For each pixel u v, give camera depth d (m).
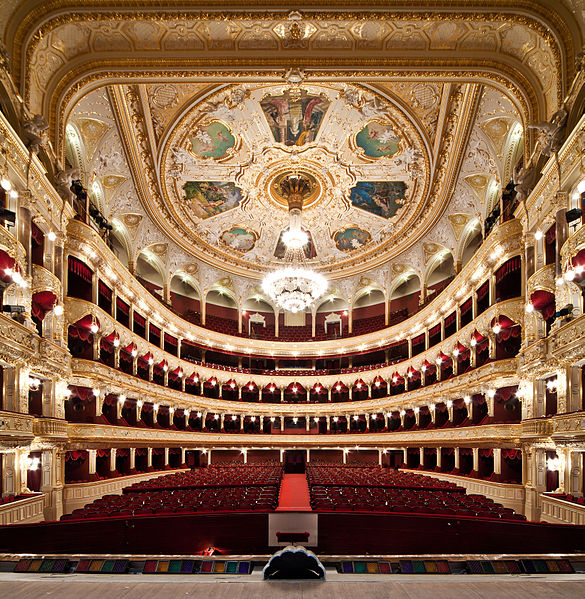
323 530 10.48
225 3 11.83
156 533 10.34
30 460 13.16
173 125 19.38
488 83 14.67
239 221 28.81
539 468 14.44
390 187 24.92
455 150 19.50
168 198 24.59
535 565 3.06
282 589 2.63
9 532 9.56
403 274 32.94
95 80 14.55
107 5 11.84
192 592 2.59
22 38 11.96
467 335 21.08
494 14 11.95
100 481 16.50
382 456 31.67
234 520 10.66
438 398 24.25
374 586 2.70
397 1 11.80
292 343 35.78
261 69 14.30
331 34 13.67
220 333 33.59
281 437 33.50
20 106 11.81
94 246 16.91
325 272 34.12
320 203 27.20
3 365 11.28
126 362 24.92
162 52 14.01
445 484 18.05
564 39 11.98
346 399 36.62
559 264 12.29
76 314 15.82
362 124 20.45
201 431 30.73
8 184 10.35
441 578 2.88
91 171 18.56
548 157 13.37
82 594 2.56
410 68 14.20
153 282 30.58
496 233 16.88
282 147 22.28
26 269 11.75
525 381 15.24
